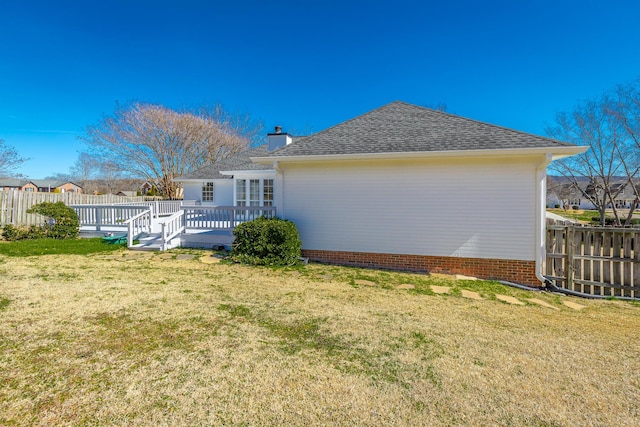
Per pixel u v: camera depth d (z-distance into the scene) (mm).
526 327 4297
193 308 4473
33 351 3090
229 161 18781
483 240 7262
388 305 5012
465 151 6789
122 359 3004
